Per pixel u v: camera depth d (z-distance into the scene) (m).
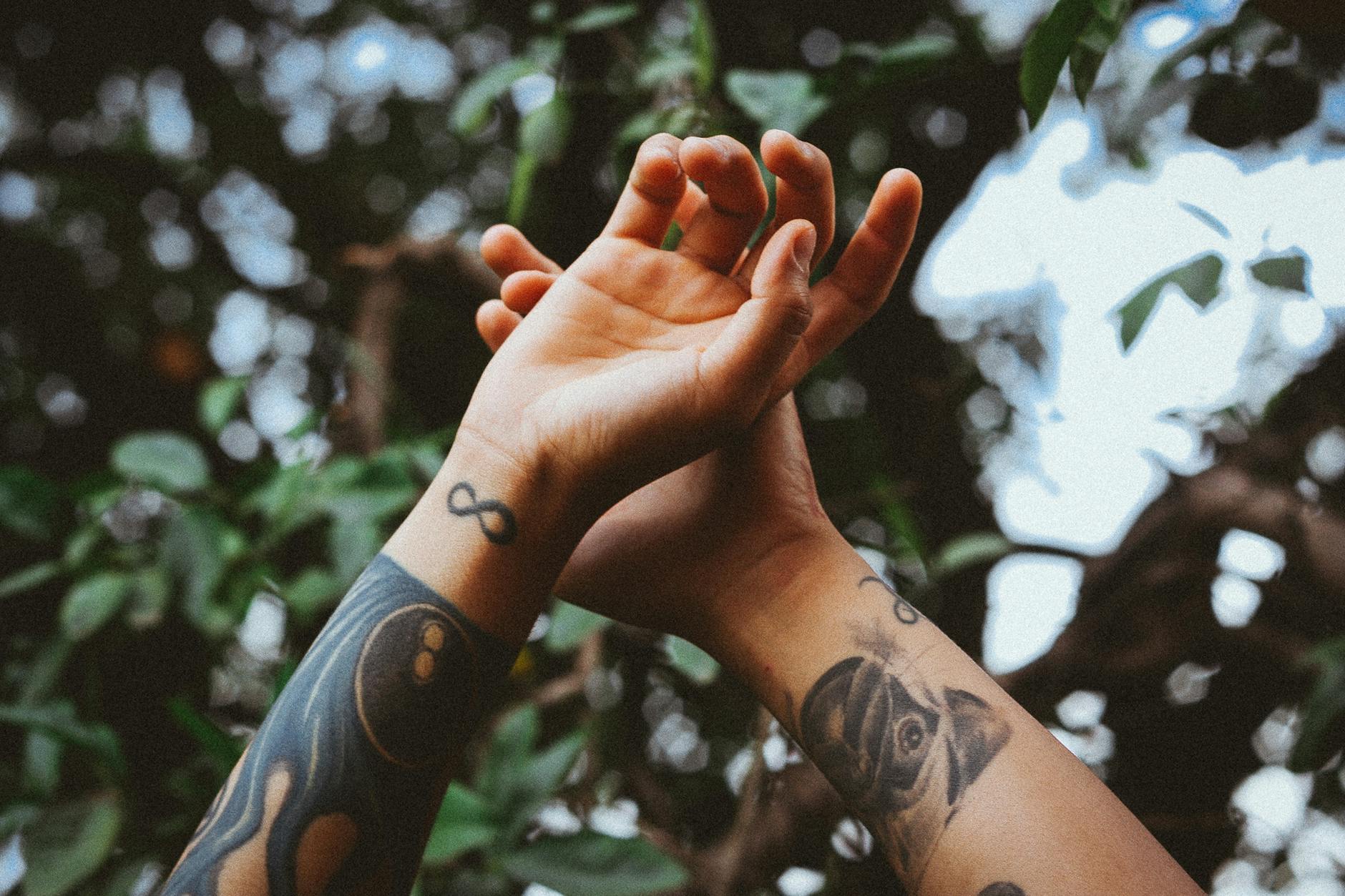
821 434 1.29
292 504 1.25
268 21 2.10
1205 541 1.43
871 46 1.12
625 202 0.73
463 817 1.00
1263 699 1.48
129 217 2.14
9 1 1.99
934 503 1.59
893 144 1.53
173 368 2.04
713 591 0.78
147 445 1.29
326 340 2.02
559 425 0.66
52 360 2.05
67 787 1.32
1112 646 1.48
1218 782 1.50
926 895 0.65
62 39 2.04
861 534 1.43
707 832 1.52
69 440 2.04
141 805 1.27
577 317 0.71
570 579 0.82
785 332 0.61
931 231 1.56
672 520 0.81
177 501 1.32
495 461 0.68
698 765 1.65
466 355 1.86
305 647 1.34
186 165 2.15
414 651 0.63
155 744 1.45
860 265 0.74
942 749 0.67
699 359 0.63
